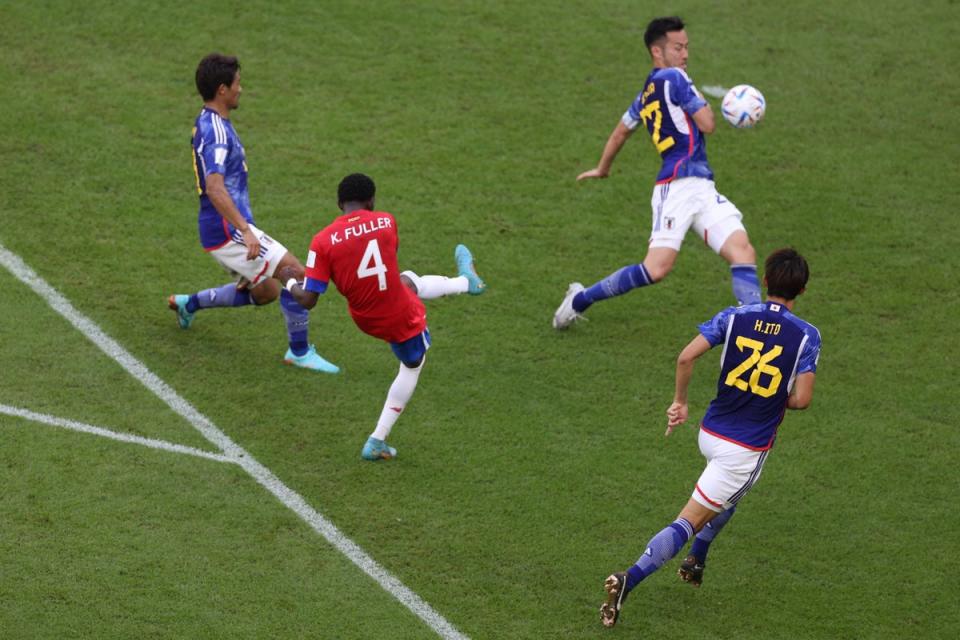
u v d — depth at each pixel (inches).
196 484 1019.9
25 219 1376.7
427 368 1206.3
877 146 1658.5
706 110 1176.8
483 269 1364.4
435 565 955.3
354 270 994.7
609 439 1120.2
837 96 1770.4
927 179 1585.9
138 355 1186.0
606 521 1016.2
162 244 1360.7
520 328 1279.5
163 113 1599.4
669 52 1198.3
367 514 1005.2
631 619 923.4
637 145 1636.3
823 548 1007.6
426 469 1064.8
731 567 986.1
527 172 1553.9
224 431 1092.5
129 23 1790.1
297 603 903.7
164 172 1486.2
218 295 1187.9
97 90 1632.6
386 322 1013.2
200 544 952.3
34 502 976.3
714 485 890.1
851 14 1987.0
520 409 1154.0
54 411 1090.7
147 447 1058.7
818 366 1240.2
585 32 1889.8
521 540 988.6
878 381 1219.2
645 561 881.5
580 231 1448.1
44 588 889.5
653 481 1067.9
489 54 1811.0
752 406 886.4
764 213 1502.2
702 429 912.9
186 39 1768.0
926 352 1266.0
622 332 1288.1
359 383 1179.3
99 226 1379.2
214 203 1084.5
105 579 905.5
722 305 1342.3
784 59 1851.6
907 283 1379.2
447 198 1485.0
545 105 1702.8
